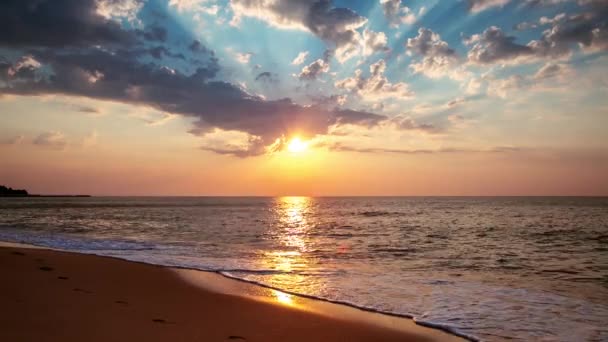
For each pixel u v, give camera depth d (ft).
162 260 54.60
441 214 216.33
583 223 144.25
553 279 45.06
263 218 176.04
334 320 28.25
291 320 27.81
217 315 28.09
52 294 30.71
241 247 72.95
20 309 26.02
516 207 326.65
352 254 64.95
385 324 27.78
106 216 177.68
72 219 154.40
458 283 41.93
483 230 114.73
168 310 28.63
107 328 23.27
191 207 327.06
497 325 27.94
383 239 90.12
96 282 37.17
